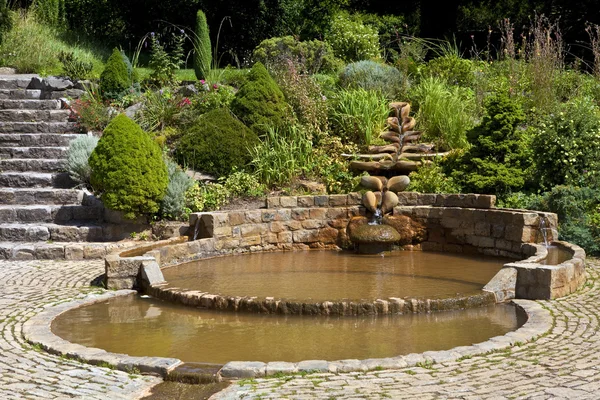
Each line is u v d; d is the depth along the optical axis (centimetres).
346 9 2422
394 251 1038
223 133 1184
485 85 1454
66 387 471
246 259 961
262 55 1566
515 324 635
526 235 945
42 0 2048
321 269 877
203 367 506
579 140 1091
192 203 1070
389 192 1064
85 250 952
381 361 507
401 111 1111
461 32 2441
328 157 1212
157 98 1309
